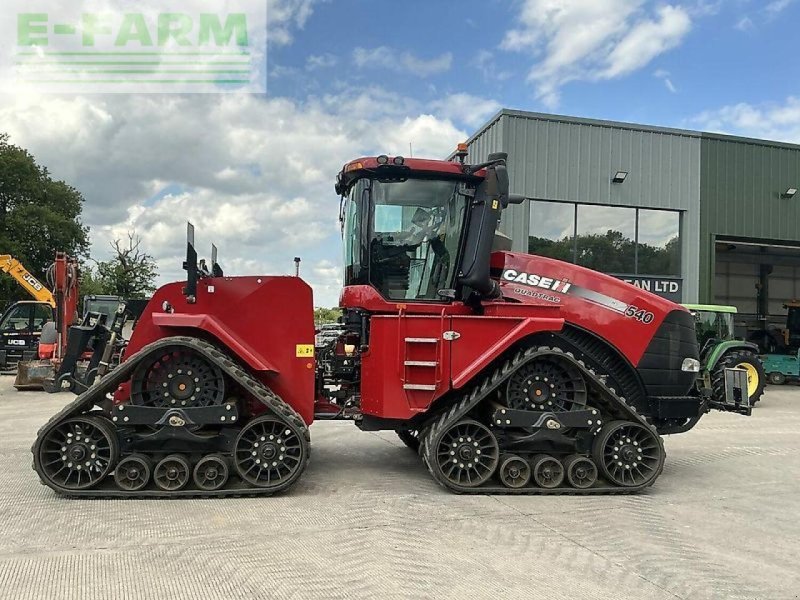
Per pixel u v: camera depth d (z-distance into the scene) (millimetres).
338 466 5965
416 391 5059
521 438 5137
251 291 5066
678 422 5855
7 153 33906
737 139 15727
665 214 15344
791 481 5777
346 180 5785
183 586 3160
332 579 3287
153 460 4746
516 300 5691
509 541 3939
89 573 3293
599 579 3377
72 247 35781
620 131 14773
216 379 4781
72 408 4602
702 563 3652
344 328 5770
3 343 16812
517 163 14016
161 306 5000
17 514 4234
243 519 4238
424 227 5496
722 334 12703
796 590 3297
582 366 5164
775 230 16062
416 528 4141
